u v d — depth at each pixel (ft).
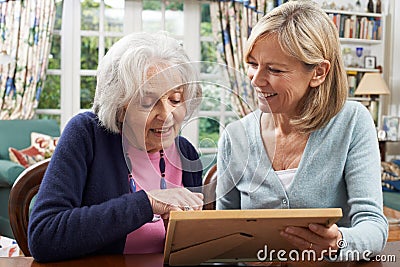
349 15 21.66
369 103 21.76
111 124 4.48
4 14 18.92
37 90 19.29
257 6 20.80
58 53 20.13
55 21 20.02
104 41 20.30
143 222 4.13
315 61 4.64
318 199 4.98
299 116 4.97
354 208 4.60
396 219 12.17
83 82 20.31
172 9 20.75
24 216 4.98
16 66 19.10
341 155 4.91
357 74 21.98
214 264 3.94
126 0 20.21
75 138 4.48
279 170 5.16
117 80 4.35
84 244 4.09
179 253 3.72
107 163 4.57
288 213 3.36
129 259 4.23
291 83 4.71
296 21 4.62
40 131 18.40
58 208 4.21
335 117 4.99
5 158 17.43
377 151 4.86
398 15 21.66
